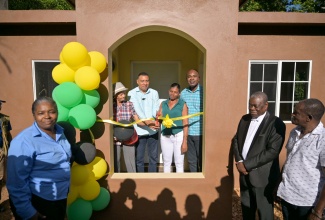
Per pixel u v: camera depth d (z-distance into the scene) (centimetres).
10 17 375
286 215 257
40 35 428
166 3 328
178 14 330
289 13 397
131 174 360
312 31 446
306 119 227
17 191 206
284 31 445
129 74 555
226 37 333
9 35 429
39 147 217
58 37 426
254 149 281
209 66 337
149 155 445
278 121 279
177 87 405
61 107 292
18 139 211
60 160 231
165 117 391
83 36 329
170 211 352
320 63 451
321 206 210
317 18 400
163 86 572
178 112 406
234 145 309
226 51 335
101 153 345
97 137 342
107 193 335
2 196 438
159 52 553
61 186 234
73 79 305
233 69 337
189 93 427
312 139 226
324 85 456
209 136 346
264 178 281
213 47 334
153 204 351
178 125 410
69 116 291
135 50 550
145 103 427
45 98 223
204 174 353
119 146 400
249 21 398
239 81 451
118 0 326
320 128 226
